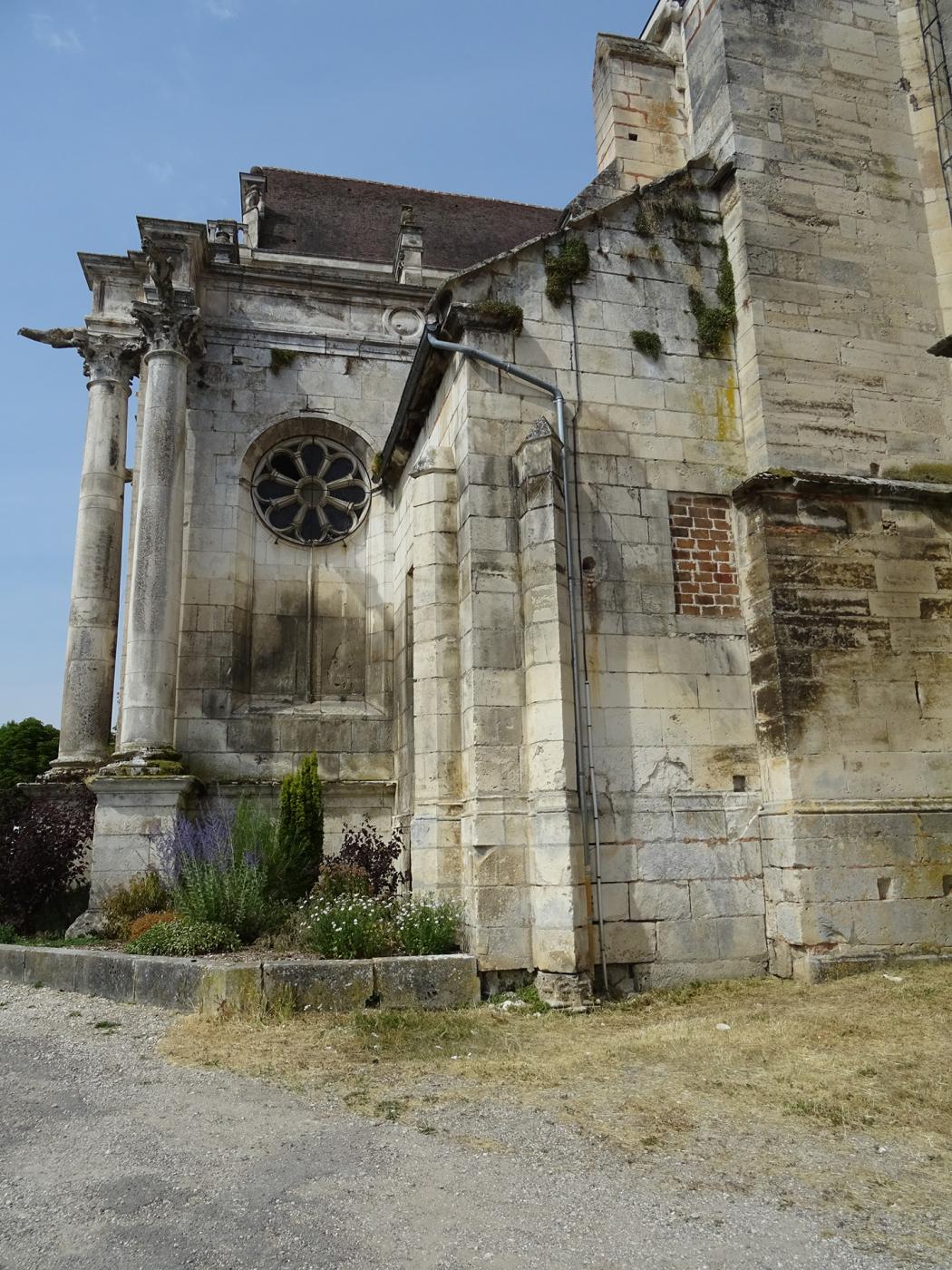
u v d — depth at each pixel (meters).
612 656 9.88
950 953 9.45
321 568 16.11
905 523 10.62
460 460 10.43
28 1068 6.91
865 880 9.46
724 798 9.88
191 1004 8.59
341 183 23.28
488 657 9.59
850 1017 7.54
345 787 14.64
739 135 11.35
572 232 10.97
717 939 9.55
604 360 10.69
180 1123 5.65
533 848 9.12
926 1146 5.20
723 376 11.04
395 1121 5.64
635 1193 4.60
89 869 13.69
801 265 11.18
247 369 16.11
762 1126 5.50
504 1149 5.16
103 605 15.99
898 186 11.84
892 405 11.13
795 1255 3.99
